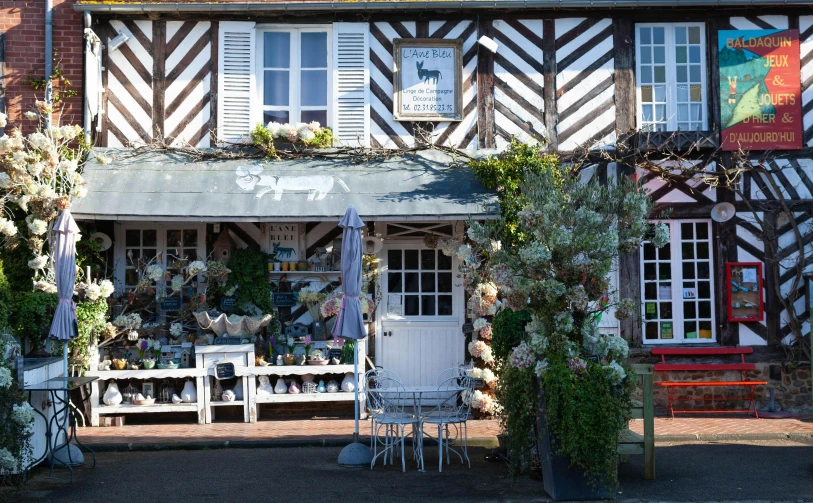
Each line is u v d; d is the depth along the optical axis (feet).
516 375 21.95
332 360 33.17
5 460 20.47
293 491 22.06
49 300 28.96
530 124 34.86
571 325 21.71
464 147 34.91
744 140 34.81
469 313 34.50
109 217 30.89
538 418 21.86
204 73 34.81
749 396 34.42
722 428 30.76
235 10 34.19
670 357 34.45
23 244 31.65
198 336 33.17
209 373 32.24
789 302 34.50
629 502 20.84
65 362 26.76
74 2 35.17
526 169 31.07
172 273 34.53
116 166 33.27
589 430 20.43
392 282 35.09
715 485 22.56
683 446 28.30
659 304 35.06
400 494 21.72
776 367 34.55
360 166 34.12
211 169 33.60
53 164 30.89
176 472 24.40
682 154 34.88
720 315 34.71
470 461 25.98
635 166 34.60
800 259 34.42
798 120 34.91
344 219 25.79
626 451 23.35
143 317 34.30
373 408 28.68
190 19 34.81
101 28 34.68
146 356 32.32
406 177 33.42
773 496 21.36
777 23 35.14
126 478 23.63
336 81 35.04
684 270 35.09
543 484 22.29
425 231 34.68
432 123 35.01
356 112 34.96
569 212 22.33
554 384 20.66
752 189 34.86
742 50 35.06
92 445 27.81
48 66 34.55
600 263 21.61
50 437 23.35
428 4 34.12
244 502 20.99
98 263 34.22
